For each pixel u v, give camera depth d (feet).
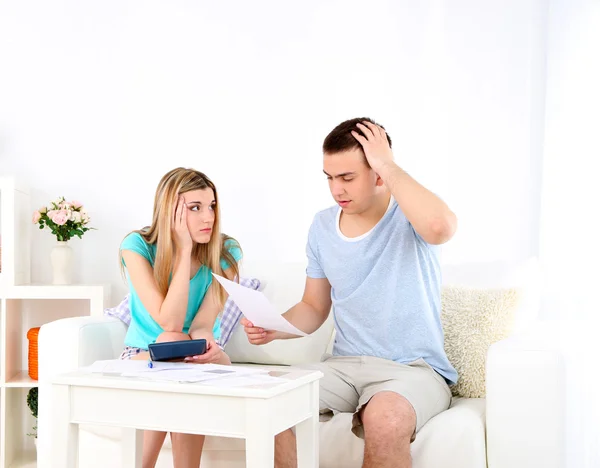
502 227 9.82
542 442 5.59
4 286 9.59
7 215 9.61
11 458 10.03
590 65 8.44
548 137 9.08
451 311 7.23
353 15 10.43
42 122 10.84
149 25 10.86
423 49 10.19
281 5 10.63
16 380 9.84
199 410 4.43
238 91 10.68
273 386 4.41
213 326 7.24
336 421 6.20
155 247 7.21
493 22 9.97
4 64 10.87
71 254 10.18
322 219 6.97
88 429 6.89
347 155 6.32
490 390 5.75
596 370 7.66
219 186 10.68
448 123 10.06
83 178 10.80
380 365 6.30
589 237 8.18
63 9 10.90
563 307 8.48
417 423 5.73
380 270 6.41
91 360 7.02
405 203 5.99
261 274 8.76
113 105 10.82
